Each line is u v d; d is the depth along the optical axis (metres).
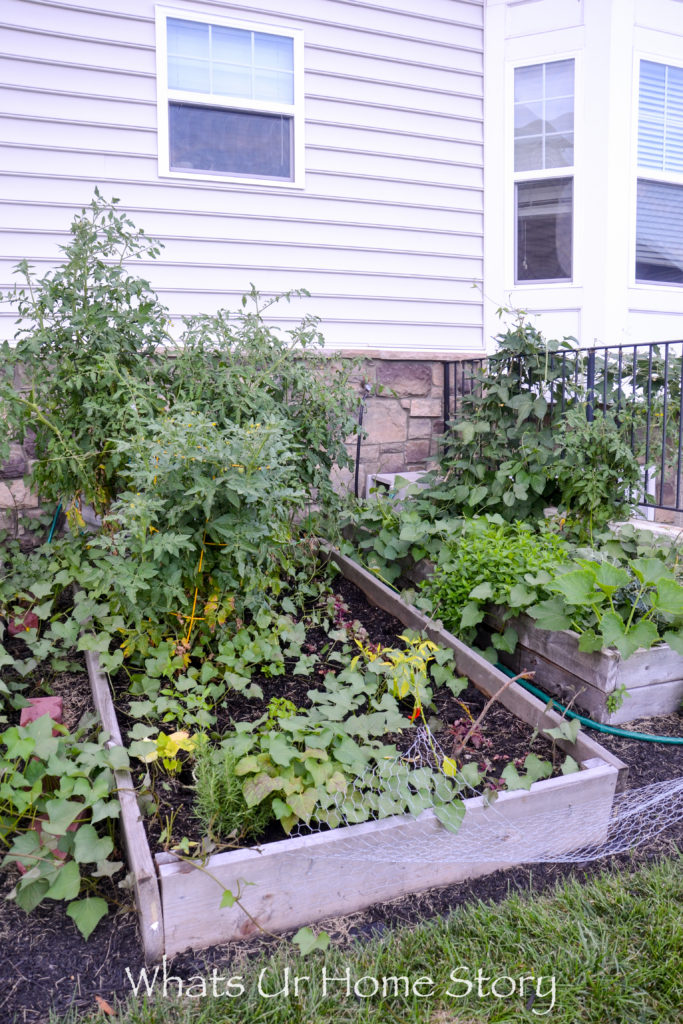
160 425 2.68
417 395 5.15
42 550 3.29
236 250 4.67
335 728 2.13
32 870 1.73
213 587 2.73
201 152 4.59
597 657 2.64
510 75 5.34
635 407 4.28
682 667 2.78
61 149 4.21
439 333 5.35
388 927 1.86
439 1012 1.61
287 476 2.82
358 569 3.76
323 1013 1.59
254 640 2.82
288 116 4.76
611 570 2.51
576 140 5.31
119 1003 1.59
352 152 4.93
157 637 2.62
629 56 5.25
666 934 1.80
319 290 4.92
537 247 5.55
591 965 1.71
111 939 1.76
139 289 3.31
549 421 4.36
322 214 4.89
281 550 3.36
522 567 2.97
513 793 2.07
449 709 2.72
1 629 2.77
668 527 4.61
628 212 5.39
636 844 2.21
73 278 3.25
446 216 5.29
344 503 3.99
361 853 1.88
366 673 2.83
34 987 1.62
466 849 2.02
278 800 1.89
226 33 4.54
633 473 3.70
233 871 1.75
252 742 2.07
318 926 1.86
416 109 5.10
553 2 5.24
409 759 2.28
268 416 3.10
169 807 2.06
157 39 4.36
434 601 3.27
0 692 2.48
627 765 2.39
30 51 4.09
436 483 4.51
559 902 1.93
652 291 5.61
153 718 2.44
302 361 4.16
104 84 4.27
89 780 1.94
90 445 3.18
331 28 4.79
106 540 2.56
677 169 5.71
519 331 4.24
